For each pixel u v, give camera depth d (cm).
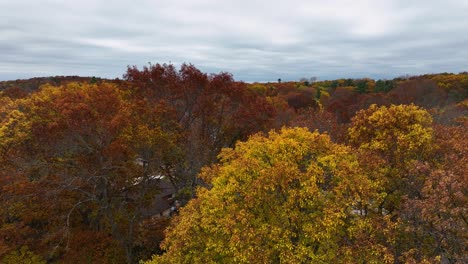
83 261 2069
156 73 2820
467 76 8900
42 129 1975
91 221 2362
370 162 1598
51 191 1941
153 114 2342
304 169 1686
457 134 1853
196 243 1528
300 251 1387
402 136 1638
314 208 1541
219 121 2984
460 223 1345
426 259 1274
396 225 1380
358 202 1511
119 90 2741
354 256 1359
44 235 2078
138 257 2447
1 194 1978
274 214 1527
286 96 8106
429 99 6888
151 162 2244
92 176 1958
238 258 1368
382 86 10331
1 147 2234
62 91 2592
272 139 1927
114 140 2048
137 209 2366
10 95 4612
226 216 1488
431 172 1427
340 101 7312
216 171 1892
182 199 2730
